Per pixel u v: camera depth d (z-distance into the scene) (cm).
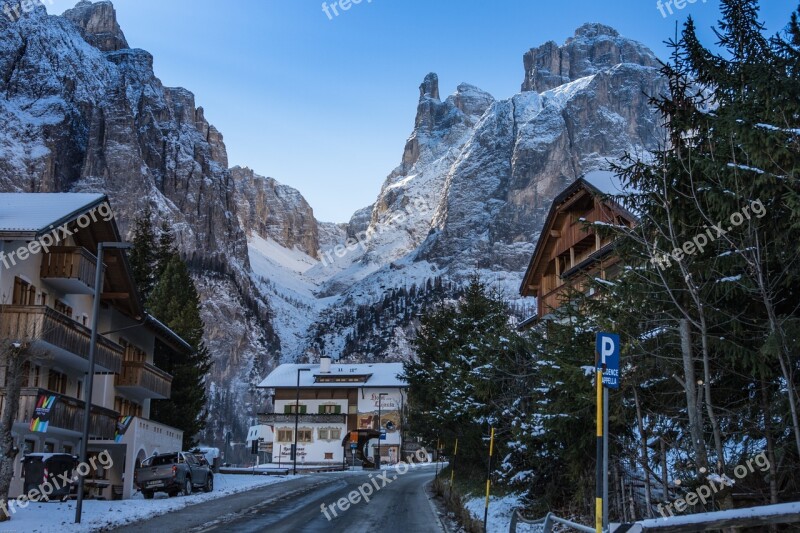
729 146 1296
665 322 1450
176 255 6681
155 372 4591
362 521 2495
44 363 3494
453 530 2283
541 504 2131
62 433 3500
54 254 3509
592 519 1769
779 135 1157
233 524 2347
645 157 1466
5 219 3203
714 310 1350
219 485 4344
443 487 3697
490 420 2564
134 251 6644
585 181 3650
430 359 5081
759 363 1275
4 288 3133
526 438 1956
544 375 1828
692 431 1312
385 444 10512
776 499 1252
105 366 3803
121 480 3703
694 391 1316
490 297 4500
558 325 1795
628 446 1669
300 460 10738
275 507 2958
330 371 11300
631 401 1566
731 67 1365
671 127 1429
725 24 1366
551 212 4150
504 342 2450
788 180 1185
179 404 5503
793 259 1254
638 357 1466
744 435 1369
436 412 4034
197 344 5741
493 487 2970
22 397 3089
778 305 1355
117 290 4131
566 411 1686
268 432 11319
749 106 1248
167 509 2811
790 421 1261
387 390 10869
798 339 1207
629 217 1716
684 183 1384
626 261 1527
